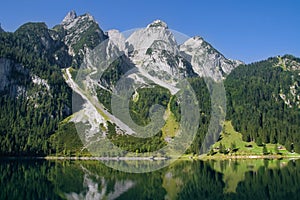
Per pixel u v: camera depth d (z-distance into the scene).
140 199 59.78
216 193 66.88
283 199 61.31
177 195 64.31
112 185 75.44
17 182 80.81
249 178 89.00
